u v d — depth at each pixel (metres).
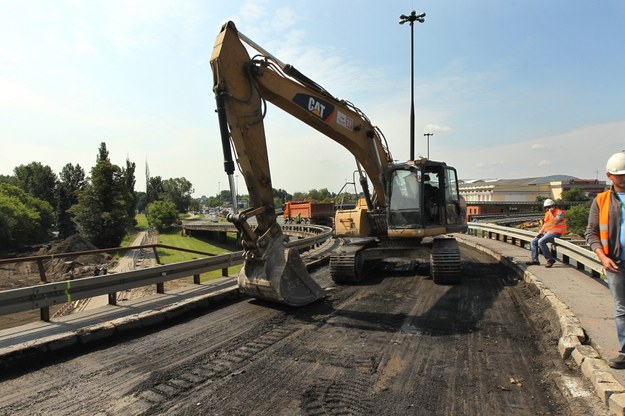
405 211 10.30
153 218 75.56
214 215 133.50
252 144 7.44
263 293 7.64
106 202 54.97
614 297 4.36
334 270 10.26
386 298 8.52
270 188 7.80
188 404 4.04
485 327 6.41
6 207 49.72
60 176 102.06
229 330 6.37
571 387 4.22
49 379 4.65
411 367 4.88
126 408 3.97
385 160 11.21
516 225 53.19
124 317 6.49
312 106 8.61
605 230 4.30
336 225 11.13
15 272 32.09
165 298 7.93
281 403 4.04
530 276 9.41
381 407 3.93
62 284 6.37
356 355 5.27
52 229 76.44
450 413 3.81
